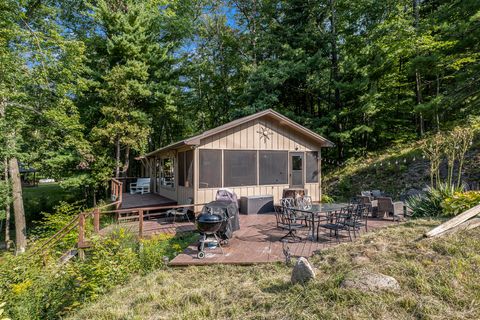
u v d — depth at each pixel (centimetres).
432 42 1130
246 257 496
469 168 948
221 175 882
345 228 562
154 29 1823
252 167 936
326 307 291
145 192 1535
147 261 534
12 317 421
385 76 1420
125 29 1494
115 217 1002
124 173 1616
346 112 1369
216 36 2028
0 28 1012
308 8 1497
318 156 1066
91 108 1482
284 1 1589
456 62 1104
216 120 2102
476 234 427
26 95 1091
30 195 1830
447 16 1100
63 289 477
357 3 1466
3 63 1003
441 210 633
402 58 1370
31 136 1208
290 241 585
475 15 953
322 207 611
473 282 304
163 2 1786
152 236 665
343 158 1521
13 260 611
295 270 363
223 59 2003
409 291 302
